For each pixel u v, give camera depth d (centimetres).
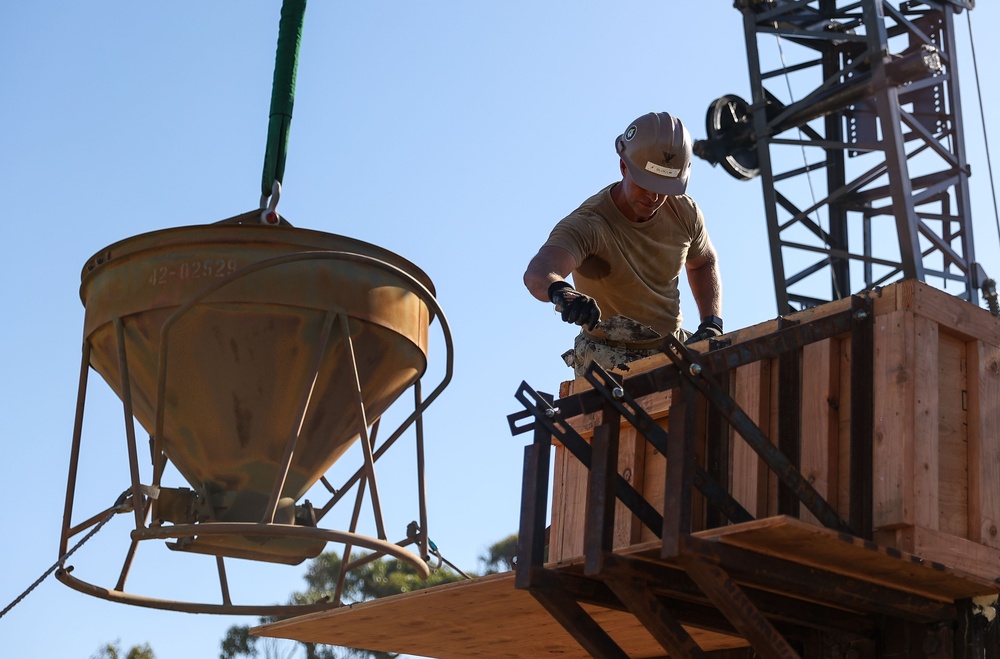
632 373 677
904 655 580
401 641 762
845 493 557
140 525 720
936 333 571
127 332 754
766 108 2022
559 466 700
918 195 1911
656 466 647
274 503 718
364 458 733
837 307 582
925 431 552
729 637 657
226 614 779
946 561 543
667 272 780
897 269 1897
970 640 559
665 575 539
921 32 1988
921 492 544
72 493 750
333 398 762
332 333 751
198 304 735
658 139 748
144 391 767
